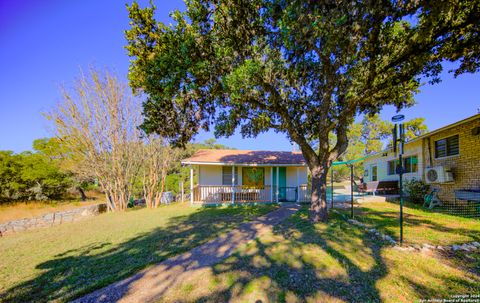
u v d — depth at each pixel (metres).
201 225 7.62
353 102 6.19
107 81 14.24
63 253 5.28
